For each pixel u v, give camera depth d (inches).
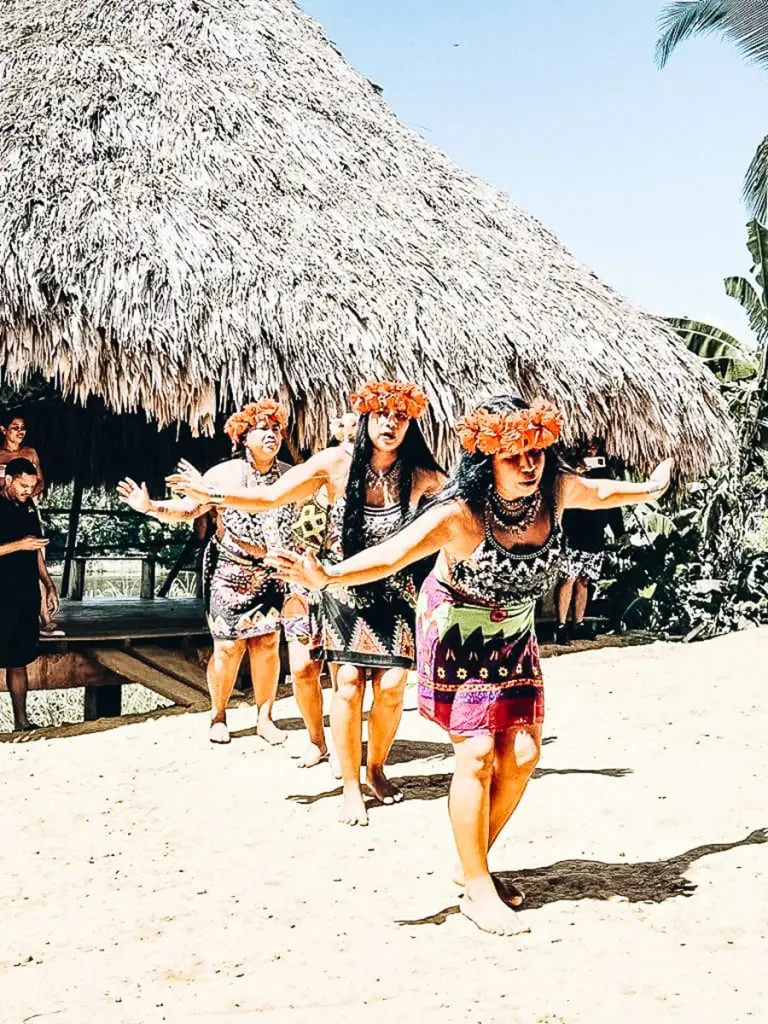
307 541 211.9
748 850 178.1
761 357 546.9
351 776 204.7
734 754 245.8
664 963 135.5
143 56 406.6
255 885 170.7
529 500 148.9
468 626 152.5
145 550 574.2
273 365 321.7
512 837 187.6
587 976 131.4
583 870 170.6
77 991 131.8
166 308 313.4
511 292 406.3
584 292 445.1
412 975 133.6
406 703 312.2
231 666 265.3
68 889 171.3
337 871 176.4
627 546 478.3
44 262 302.5
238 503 183.0
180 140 377.1
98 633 373.1
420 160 464.4
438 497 148.6
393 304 358.3
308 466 203.3
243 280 333.4
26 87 365.7
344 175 414.9
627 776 226.5
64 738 279.6
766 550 487.8
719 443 436.5
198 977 135.9
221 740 266.2
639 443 410.0
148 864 182.5
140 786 231.0
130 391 307.0
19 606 301.9
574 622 447.5
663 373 426.0
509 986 129.3
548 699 318.0
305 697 241.1
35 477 308.8
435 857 181.5
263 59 447.5
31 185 323.0
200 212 350.9
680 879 165.8
